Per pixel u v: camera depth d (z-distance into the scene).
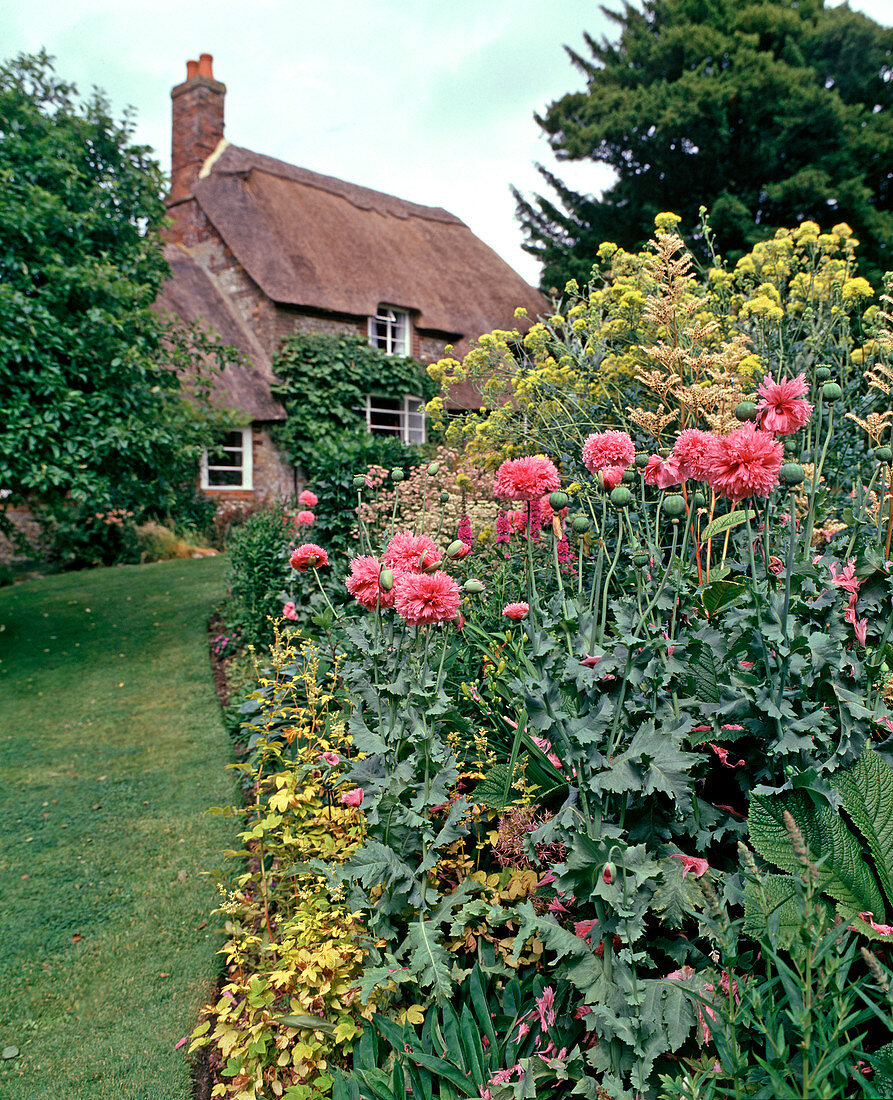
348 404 13.21
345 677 2.40
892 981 1.30
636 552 1.88
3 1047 2.24
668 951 1.65
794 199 12.13
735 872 1.79
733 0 13.84
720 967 1.58
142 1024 2.32
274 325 12.43
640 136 13.48
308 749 2.74
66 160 6.23
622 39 16.03
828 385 2.35
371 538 5.29
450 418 5.58
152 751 4.36
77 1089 2.09
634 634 1.83
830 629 1.78
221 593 8.23
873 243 11.72
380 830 1.99
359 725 2.12
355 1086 1.74
